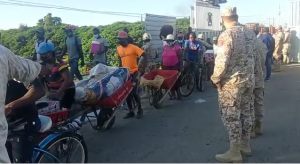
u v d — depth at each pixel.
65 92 4.66
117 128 6.38
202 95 9.40
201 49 9.95
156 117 7.10
